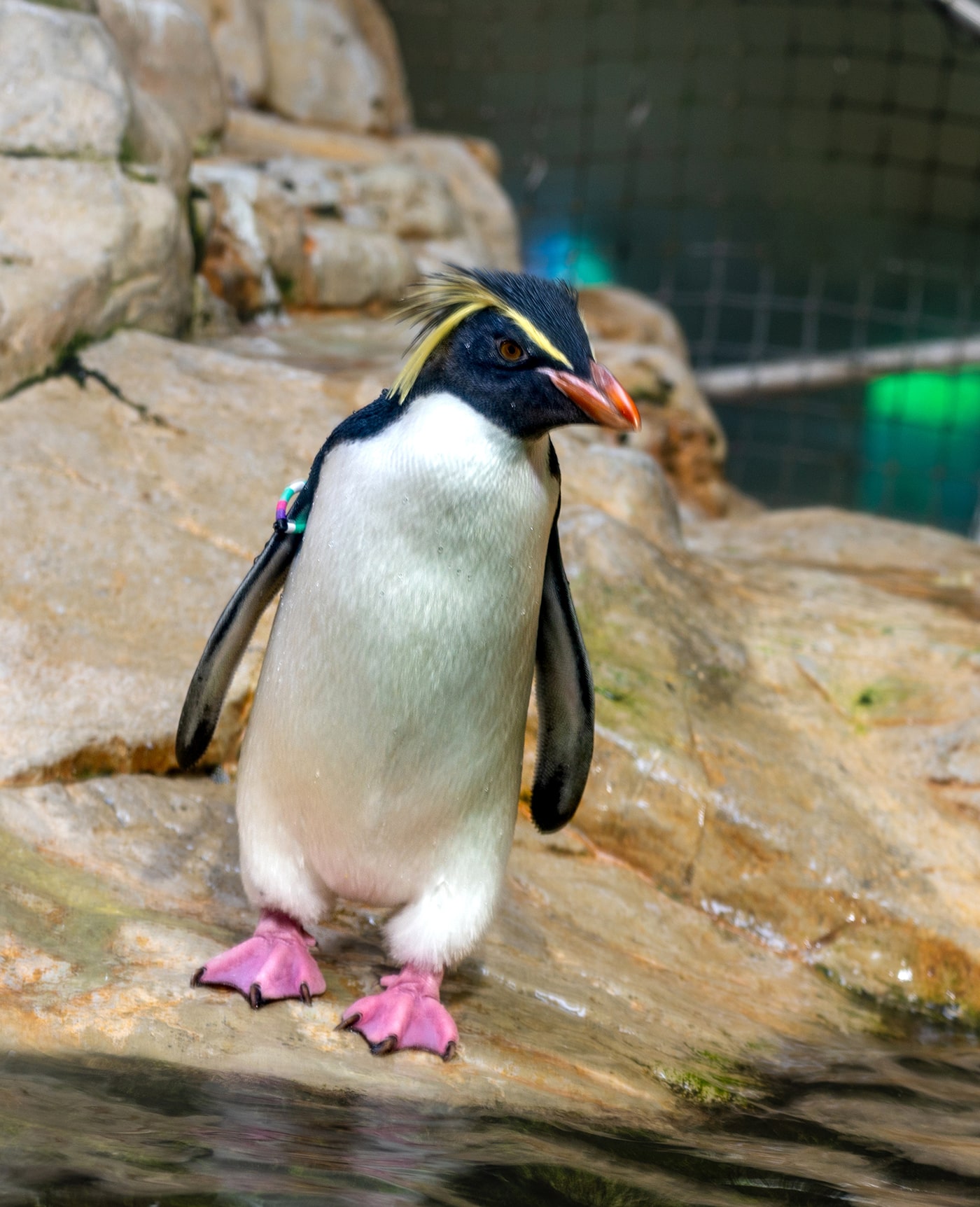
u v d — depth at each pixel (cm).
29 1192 224
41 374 599
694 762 520
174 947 352
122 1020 314
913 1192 303
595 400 291
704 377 1688
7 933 339
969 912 500
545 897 463
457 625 308
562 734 364
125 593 501
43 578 493
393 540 304
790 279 2998
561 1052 354
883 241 2961
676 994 428
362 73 1331
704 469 1015
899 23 2708
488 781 329
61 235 636
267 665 330
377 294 994
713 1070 378
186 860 411
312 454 603
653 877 504
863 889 497
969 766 561
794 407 1752
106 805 421
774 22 2830
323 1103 295
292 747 323
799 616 652
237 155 1058
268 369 660
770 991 460
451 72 2828
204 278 838
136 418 596
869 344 2983
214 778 470
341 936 398
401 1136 284
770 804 514
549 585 346
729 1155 311
